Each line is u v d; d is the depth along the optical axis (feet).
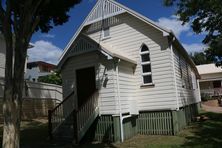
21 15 27.43
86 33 58.95
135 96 50.52
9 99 25.70
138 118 50.24
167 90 48.34
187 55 65.10
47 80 129.80
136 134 49.03
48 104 84.02
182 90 58.08
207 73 148.87
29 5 27.22
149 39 50.78
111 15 55.16
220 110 95.66
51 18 37.91
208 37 57.77
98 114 45.09
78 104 49.42
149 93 49.80
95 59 47.06
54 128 46.32
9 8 27.50
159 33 49.78
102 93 45.24
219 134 45.11
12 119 25.36
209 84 152.56
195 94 89.25
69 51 49.57
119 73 45.80
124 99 46.14
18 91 26.17
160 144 38.60
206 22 55.31
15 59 26.73
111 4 55.42
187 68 73.26
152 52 50.26
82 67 48.91
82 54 48.57
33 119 71.92
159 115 48.44
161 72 49.08
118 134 42.86
